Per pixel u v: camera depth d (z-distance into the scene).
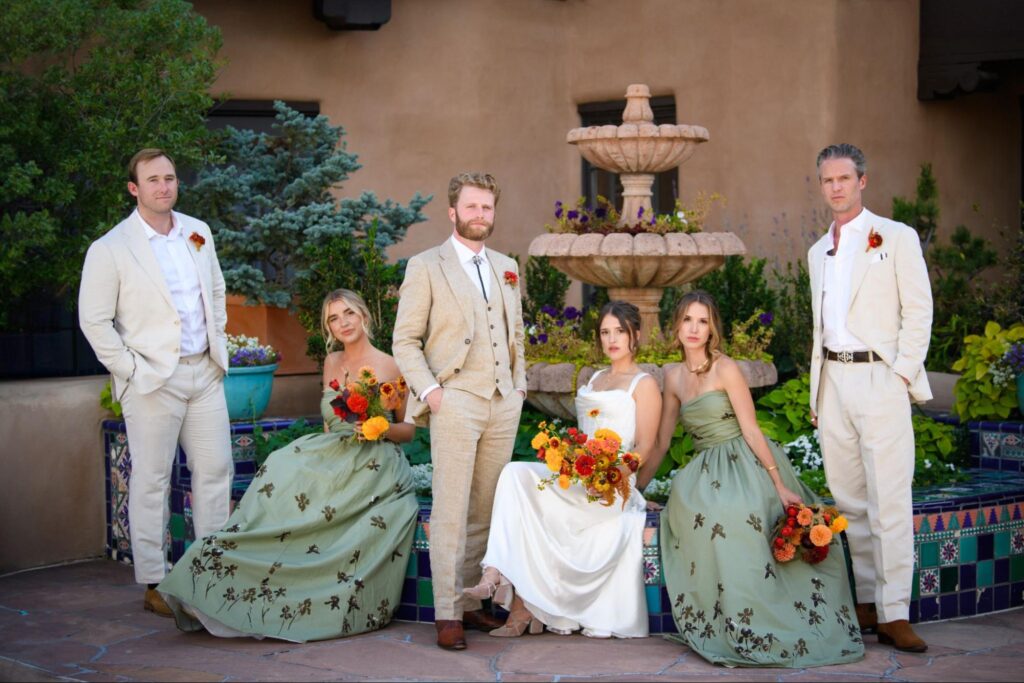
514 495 5.09
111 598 5.91
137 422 5.46
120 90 6.83
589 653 4.84
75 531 6.72
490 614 5.29
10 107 6.53
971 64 8.52
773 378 6.62
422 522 5.36
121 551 6.71
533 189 9.63
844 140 8.45
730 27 8.88
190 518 6.13
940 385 7.24
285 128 7.84
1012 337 6.39
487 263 5.12
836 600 4.90
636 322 5.38
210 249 5.68
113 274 5.36
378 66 9.07
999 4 8.37
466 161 9.34
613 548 5.07
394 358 5.40
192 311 5.54
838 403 4.92
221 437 5.66
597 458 4.95
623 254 6.39
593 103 9.73
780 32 8.60
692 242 6.46
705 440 5.20
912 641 4.79
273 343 7.82
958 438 6.46
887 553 4.84
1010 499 5.46
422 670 4.63
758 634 4.70
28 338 7.06
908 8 8.76
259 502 5.28
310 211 7.56
